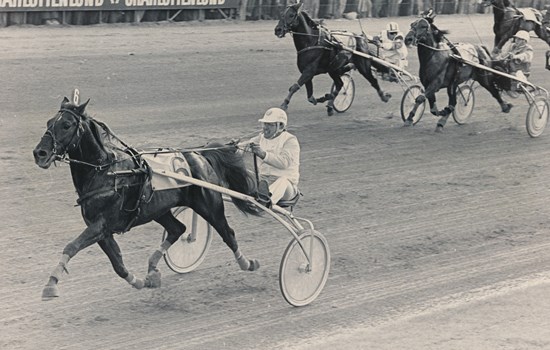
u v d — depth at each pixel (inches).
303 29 727.1
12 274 386.0
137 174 349.7
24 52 896.3
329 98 758.5
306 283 372.5
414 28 705.0
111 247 353.1
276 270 410.0
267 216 486.3
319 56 730.8
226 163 382.0
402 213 506.0
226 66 927.0
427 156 640.4
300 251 368.5
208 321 350.3
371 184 559.8
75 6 1035.9
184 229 379.6
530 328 356.2
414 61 1042.1
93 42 972.6
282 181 381.1
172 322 347.3
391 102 835.4
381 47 796.0
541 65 1079.6
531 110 711.1
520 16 964.0
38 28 1012.5
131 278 357.1
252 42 1054.4
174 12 1123.9
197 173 369.1
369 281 402.9
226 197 414.0
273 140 384.2
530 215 513.7
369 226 479.8
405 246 451.5
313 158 616.4
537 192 562.9
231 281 394.0
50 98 740.7
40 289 371.9
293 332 343.9
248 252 431.5
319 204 513.7
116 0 1061.8
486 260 437.4
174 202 365.7
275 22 1191.6
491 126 756.6
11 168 547.2
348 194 535.5
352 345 333.1
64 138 330.3
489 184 575.2
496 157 649.0
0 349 315.9
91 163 340.5
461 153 655.1
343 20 1231.5
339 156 625.9
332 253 435.2
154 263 370.9
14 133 631.2
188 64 919.0
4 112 688.4
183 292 378.9
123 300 366.3
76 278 386.3
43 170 546.0
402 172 592.4
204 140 636.7
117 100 754.8
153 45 988.6
